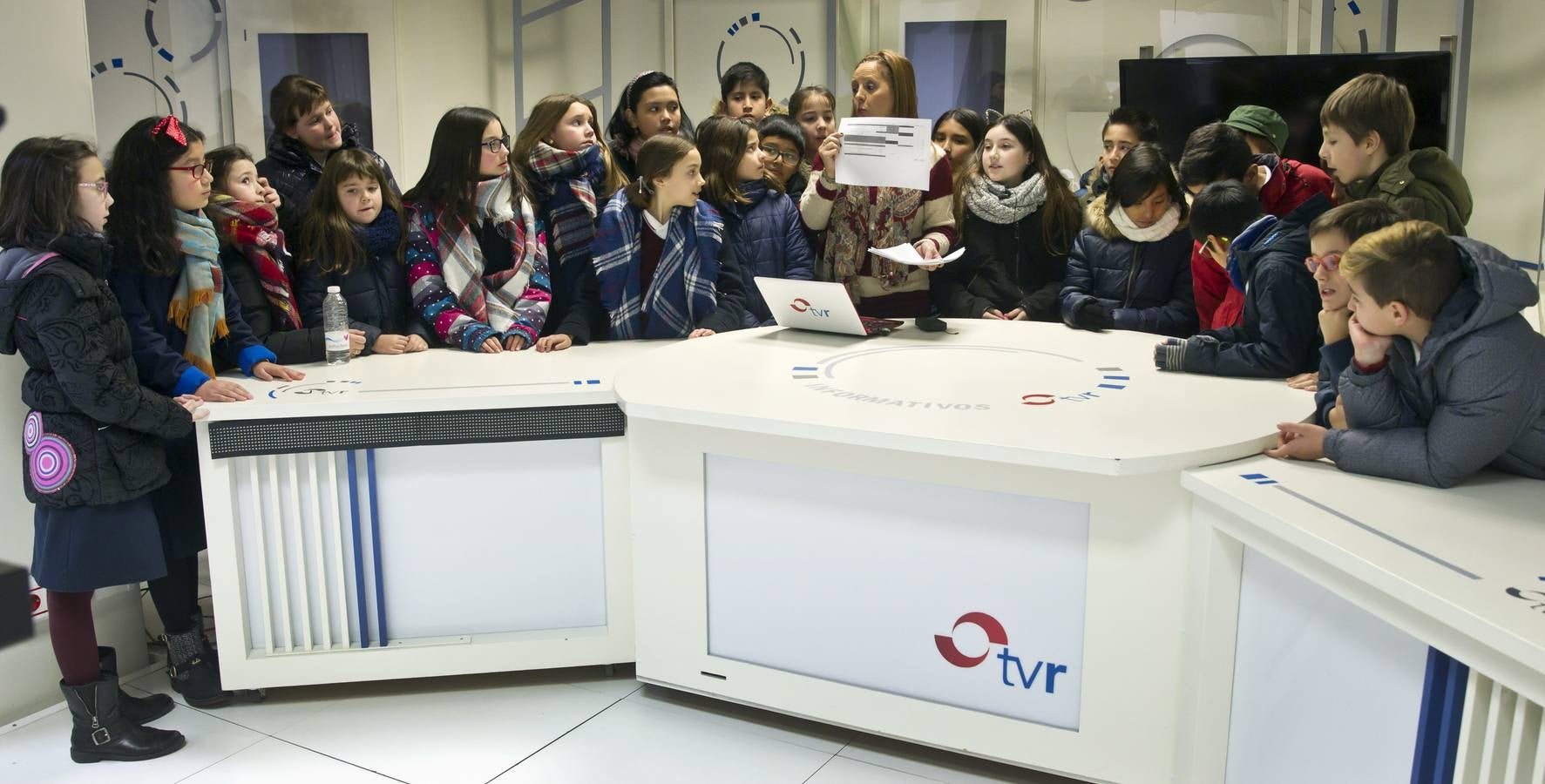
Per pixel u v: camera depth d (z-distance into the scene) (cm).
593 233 333
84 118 260
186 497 263
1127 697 207
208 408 247
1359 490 183
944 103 554
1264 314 256
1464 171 508
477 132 310
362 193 302
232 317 285
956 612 221
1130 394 241
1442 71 466
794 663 242
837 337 314
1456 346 178
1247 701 193
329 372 285
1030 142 357
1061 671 214
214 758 242
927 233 364
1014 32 541
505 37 598
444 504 265
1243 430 209
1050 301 357
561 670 285
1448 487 183
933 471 215
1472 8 492
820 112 407
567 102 333
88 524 232
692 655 253
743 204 356
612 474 263
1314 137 488
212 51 518
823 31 554
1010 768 234
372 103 541
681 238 331
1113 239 341
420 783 231
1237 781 197
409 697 271
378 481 262
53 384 229
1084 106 541
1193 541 196
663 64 572
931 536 220
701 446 239
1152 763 208
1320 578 165
